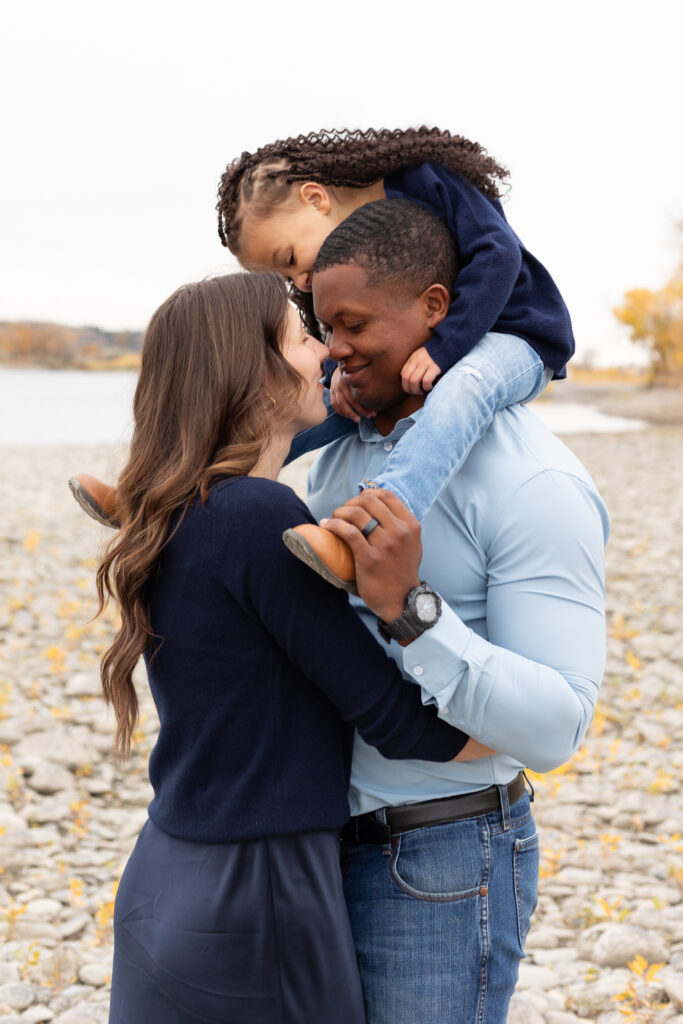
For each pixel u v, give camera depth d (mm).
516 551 1715
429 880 1748
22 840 4422
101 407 45906
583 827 4660
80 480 1941
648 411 43938
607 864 4277
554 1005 3229
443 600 1765
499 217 2039
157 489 1714
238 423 1765
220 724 1666
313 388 1897
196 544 1672
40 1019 3195
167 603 1710
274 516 1642
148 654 1767
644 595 9250
